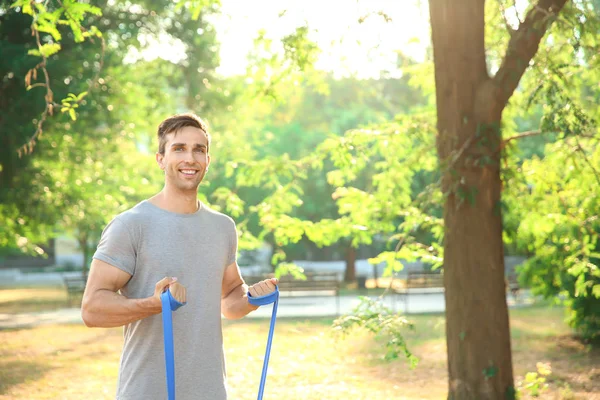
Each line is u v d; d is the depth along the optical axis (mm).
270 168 8000
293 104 30031
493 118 6191
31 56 14352
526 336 12664
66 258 48438
